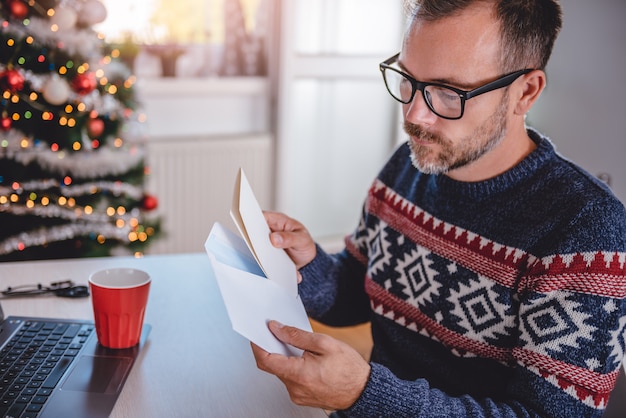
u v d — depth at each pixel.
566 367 0.89
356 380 0.85
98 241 2.52
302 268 1.17
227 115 3.12
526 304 0.95
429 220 1.11
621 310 0.90
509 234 1.01
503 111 0.96
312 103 3.22
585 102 2.44
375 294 1.18
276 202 3.18
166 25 2.93
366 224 1.26
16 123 2.27
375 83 3.33
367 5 3.21
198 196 2.97
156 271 1.30
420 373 1.13
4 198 2.32
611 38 2.31
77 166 2.40
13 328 1.02
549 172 1.00
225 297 0.84
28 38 2.21
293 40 2.98
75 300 1.16
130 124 2.50
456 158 0.98
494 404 0.91
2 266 1.27
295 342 0.85
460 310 1.05
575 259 0.92
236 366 0.99
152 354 1.00
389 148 3.48
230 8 3.03
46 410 0.83
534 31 0.94
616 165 2.37
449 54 0.92
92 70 2.37
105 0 2.79
